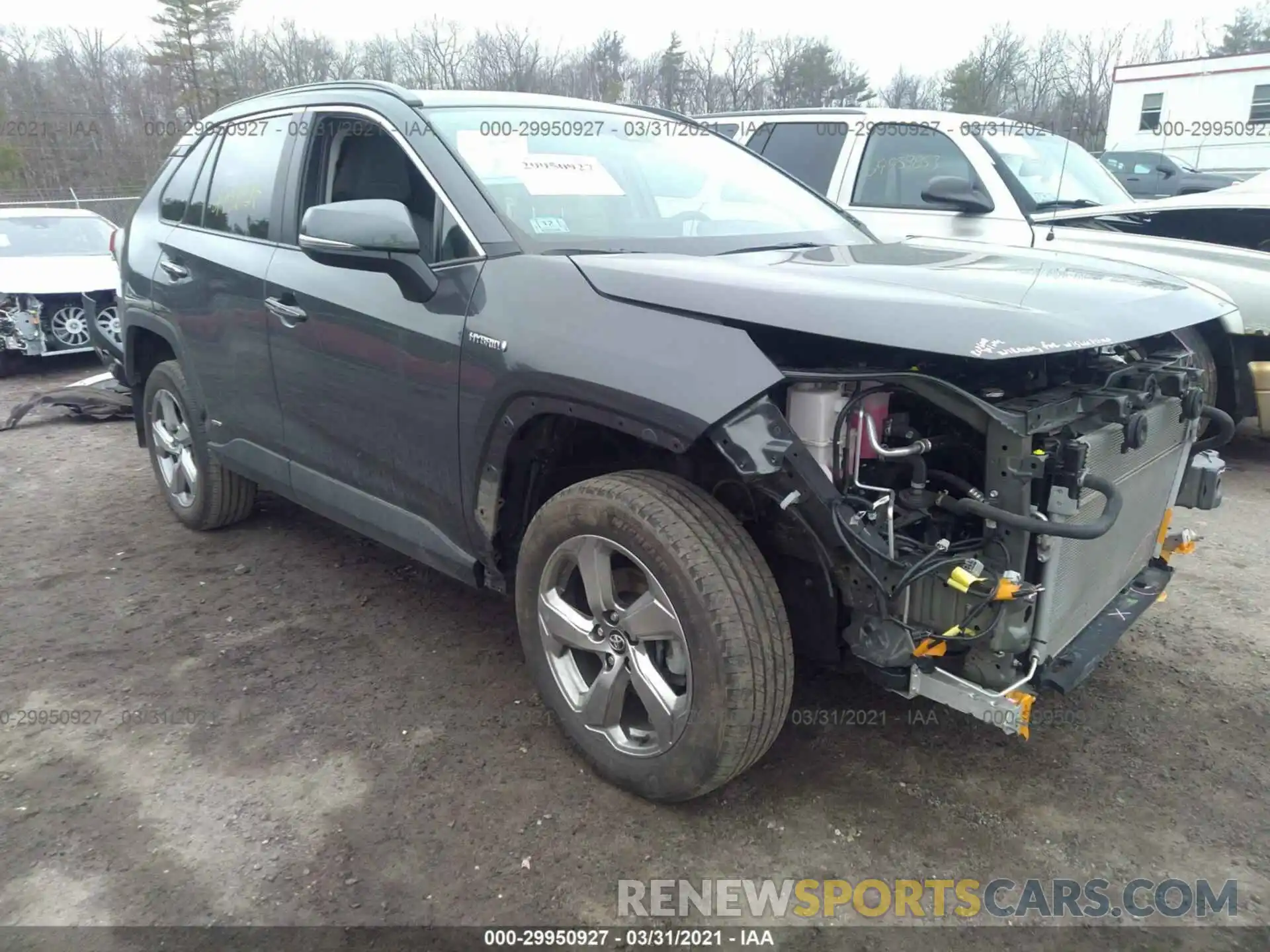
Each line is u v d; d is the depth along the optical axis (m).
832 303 2.19
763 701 2.29
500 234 2.79
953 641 2.27
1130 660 3.40
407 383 2.92
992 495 2.16
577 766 2.75
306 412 3.46
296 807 2.57
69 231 10.03
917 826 2.52
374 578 4.09
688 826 2.51
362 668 3.32
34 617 3.72
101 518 4.89
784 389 2.23
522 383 2.49
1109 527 2.09
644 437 2.25
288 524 4.76
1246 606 3.84
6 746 2.85
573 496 2.51
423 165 3.00
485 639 3.54
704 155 3.72
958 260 2.80
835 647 2.47
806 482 2.13
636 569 2.54
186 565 4.24
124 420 7.18
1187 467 3.00
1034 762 2.79
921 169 6.17
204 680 3.24
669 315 2.31
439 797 2.62
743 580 2.27
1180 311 2.47
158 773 2.72
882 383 2.19
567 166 3.19
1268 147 21.84
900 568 2.16
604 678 2.56
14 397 8.15
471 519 2.85
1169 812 2.58
